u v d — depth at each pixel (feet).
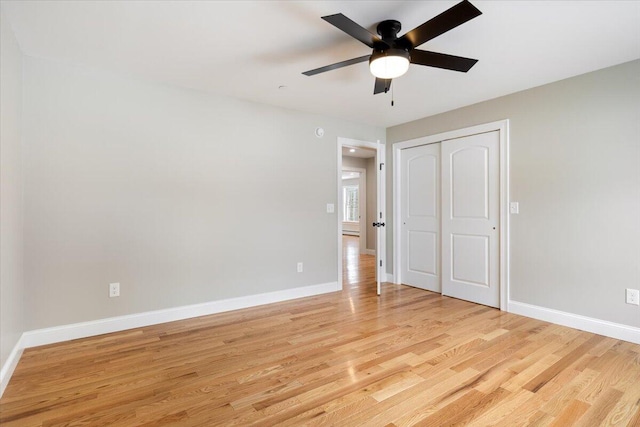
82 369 7.36
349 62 7.15
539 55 8.54
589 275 9.59
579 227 9.78
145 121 10.18
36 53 8.45
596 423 5.59
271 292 12.73
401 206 15.83
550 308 10.43
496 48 8.15
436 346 8.62
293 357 8.00
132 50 8.33
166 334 9.45
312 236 13.85
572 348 8.46
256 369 7.40
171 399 6.24
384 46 6.61
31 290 8.53
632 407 6.02
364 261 22.53
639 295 8.71
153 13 6.74
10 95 7.18
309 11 6.69
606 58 8.70
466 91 11.18
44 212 8.71
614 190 9.12
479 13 5.46
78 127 9.18
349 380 6.94
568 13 6.68
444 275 13.75
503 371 7.30
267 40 7.86
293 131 13.29
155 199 10.34
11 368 7.11
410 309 11.84
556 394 6.42
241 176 12.01
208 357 7.99
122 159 9.82
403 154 15.66
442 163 13.75
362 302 12.76
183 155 10.84
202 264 11.19
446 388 6.64
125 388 6.61
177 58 8.78
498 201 11.83
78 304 9.16
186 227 10.89
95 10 6.61
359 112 13.65
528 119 10.93
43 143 8.71
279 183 12.93
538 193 10.69
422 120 14.53
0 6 6.39
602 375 7.13
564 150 10.09
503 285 11.62
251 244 12.25
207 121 11.28
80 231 9.20
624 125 8.95
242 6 6.51
